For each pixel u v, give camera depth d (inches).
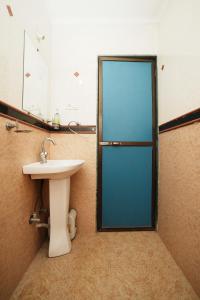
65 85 75.7
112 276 49.0
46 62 69.6
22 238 48.5
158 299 41.9
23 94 49.9
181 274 49.9
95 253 59.6
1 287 38.1
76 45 76.2
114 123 77.2
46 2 67.2
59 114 75.1
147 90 77.6
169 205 61.7
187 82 49.9
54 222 57.6
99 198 77.1
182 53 53.3
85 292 43.7
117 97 77.2
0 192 37.8
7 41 41.1
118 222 77.1
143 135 77.5
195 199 44.9
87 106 75.8
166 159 65.0
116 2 67.8
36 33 58.9
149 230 76.9
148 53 76.7
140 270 51.4
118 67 77.3
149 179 77.9
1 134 38.0
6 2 40.4
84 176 75.2
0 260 37.9
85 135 75.4
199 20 44.4
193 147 46.3
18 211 46.3
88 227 75.4
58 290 44.2
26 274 49.4
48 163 57.1
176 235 55.3
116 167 77.4
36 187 59.2
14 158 44.0
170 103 62.0
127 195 77.9
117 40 76.5
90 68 76.0
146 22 76.2
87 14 73.5
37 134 60.0
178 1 56.3
